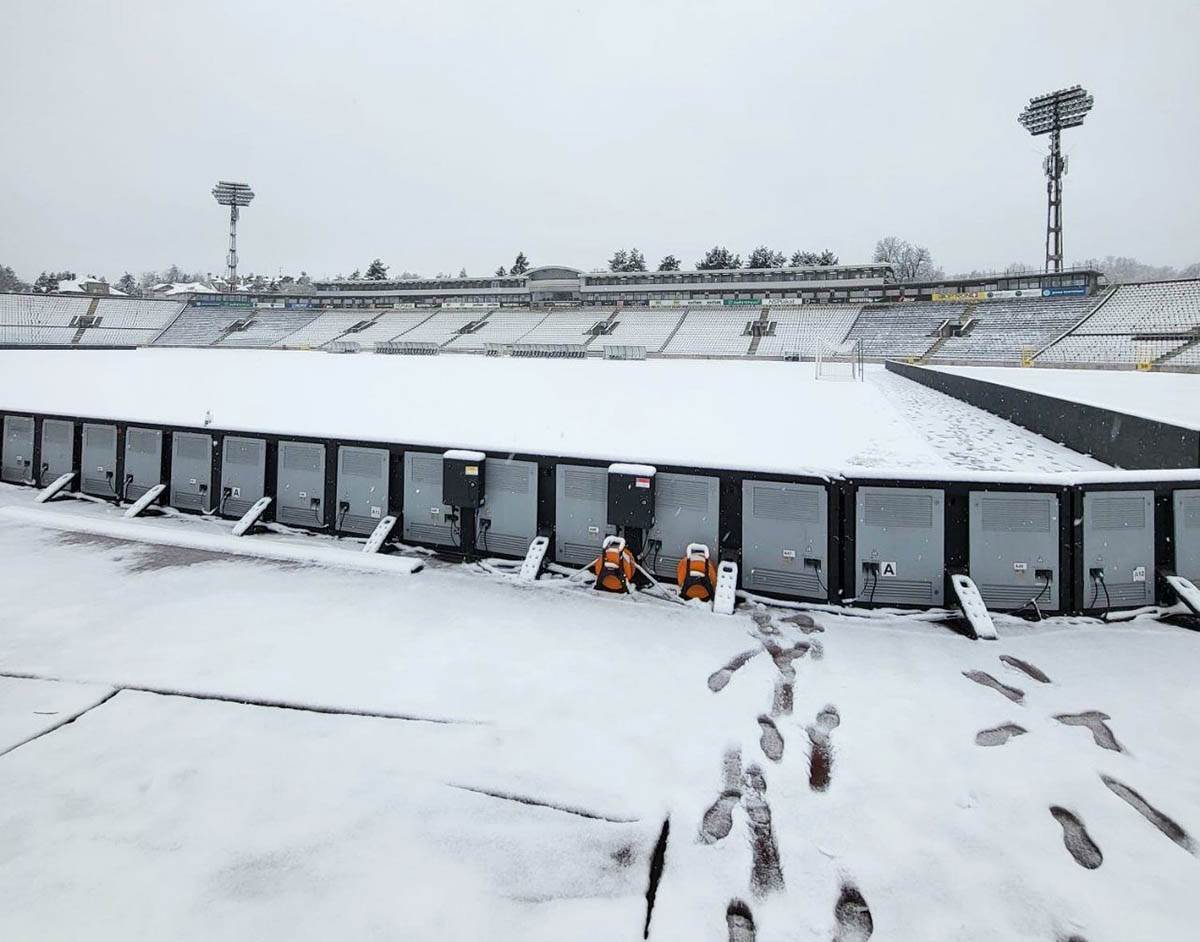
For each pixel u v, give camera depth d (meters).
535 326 63.88
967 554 5.09
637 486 5.52
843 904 2.39
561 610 5.05
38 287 96.88
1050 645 4.51
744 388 27.20
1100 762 3.20
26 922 2.19
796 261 86.50
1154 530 5.06
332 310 71.81
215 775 2.98
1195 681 4.00
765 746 3.33
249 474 7.19
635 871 2.51
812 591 5.25
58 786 2.88
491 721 3.49
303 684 3.81
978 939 2.24
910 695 3.84
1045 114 50.88
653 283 65.12
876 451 12.48
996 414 18.34
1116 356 39.81
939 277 101.62
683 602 5.23
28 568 5.68
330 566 5.87
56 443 8.45
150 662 4.04
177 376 29.31
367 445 6.68
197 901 2.30
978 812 2.85
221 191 75.31
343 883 2.40
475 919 2.27
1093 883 2.47
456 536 6.32
